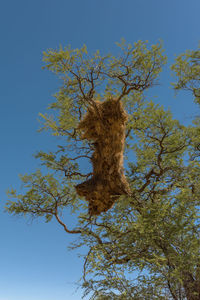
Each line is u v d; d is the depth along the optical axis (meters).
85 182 9.11
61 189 11.27
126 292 6.08
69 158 11.12
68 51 8.50
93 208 8.81
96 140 9.23
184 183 9.08
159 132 10.48
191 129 10.35
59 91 9.95
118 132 8.77
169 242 7.06
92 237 8.23
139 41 8.73
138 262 6.91
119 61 8.80
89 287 6.27
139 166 10.73
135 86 8.84
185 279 6.59
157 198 9.19
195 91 10.27
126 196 8.59
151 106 10.41
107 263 6.79
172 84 10.44
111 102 8.95
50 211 10.78
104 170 8.82
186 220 7.54
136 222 7.50
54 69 8.81
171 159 10.25
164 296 6.37
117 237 7.95
